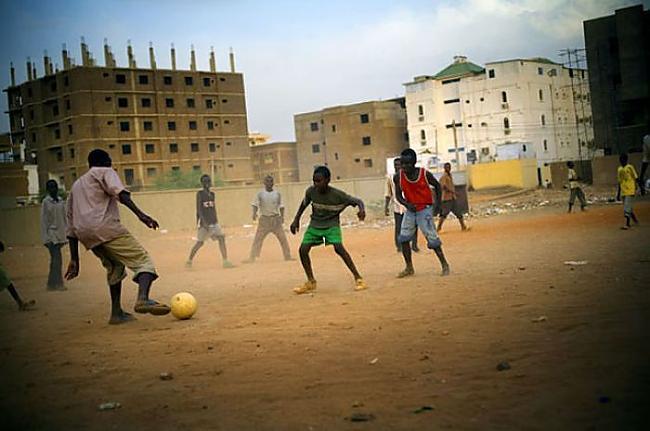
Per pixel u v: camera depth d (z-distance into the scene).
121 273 9.10
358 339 6.61
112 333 8.27
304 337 6.95
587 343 5.55
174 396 5.11
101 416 4.74
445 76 82.12
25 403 5.16
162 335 7.82
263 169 93.94
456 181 47.53
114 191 8.80
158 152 80.25
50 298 13.01
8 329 8.88
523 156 70.31
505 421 3.92
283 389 5.05
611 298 7.59
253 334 7.38
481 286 9.62
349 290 10.73
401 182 11.66
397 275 12.45
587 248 14.09
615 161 47.38
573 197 28.36
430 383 4.85
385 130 86.19
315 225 10.76
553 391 4.38
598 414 3.89
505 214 33.09
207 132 84.25
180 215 42.75
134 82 78.62
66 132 76.31
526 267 11.59
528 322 6.66
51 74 77.12
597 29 50.56
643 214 23.61
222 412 4.61
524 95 76.44
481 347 5.79
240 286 12.80
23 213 39.06
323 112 89.75
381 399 4.58
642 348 5.21
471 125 79.94
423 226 11.57
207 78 84.81
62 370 6.28
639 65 48.38
